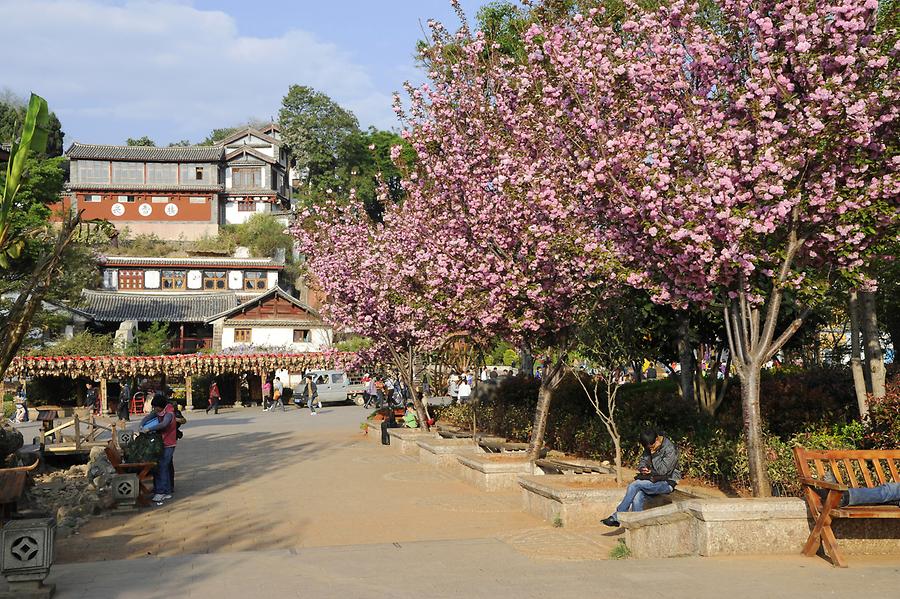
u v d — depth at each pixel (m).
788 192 9.60
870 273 10.74
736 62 10.17
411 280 20.12
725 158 9.62
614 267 11.36
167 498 15.11
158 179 83.19
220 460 22.09
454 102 16.75
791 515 8.56
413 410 27.09
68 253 28.22
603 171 10.71
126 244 78.19
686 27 10.33
